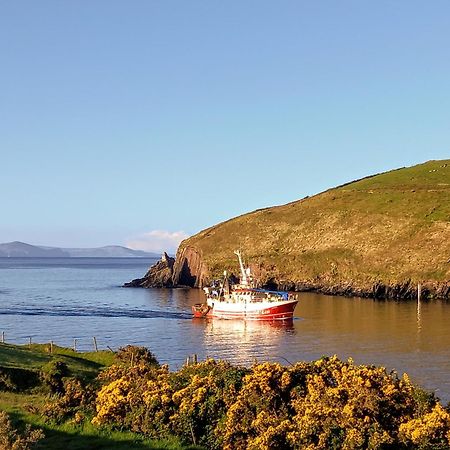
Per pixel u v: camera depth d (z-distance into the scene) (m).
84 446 19.64
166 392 21.64
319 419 18.77
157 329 78.56
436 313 91.94
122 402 21.73
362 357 55.50
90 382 28.22
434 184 173.50
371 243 143.38
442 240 135.00
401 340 65.38
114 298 124.38
